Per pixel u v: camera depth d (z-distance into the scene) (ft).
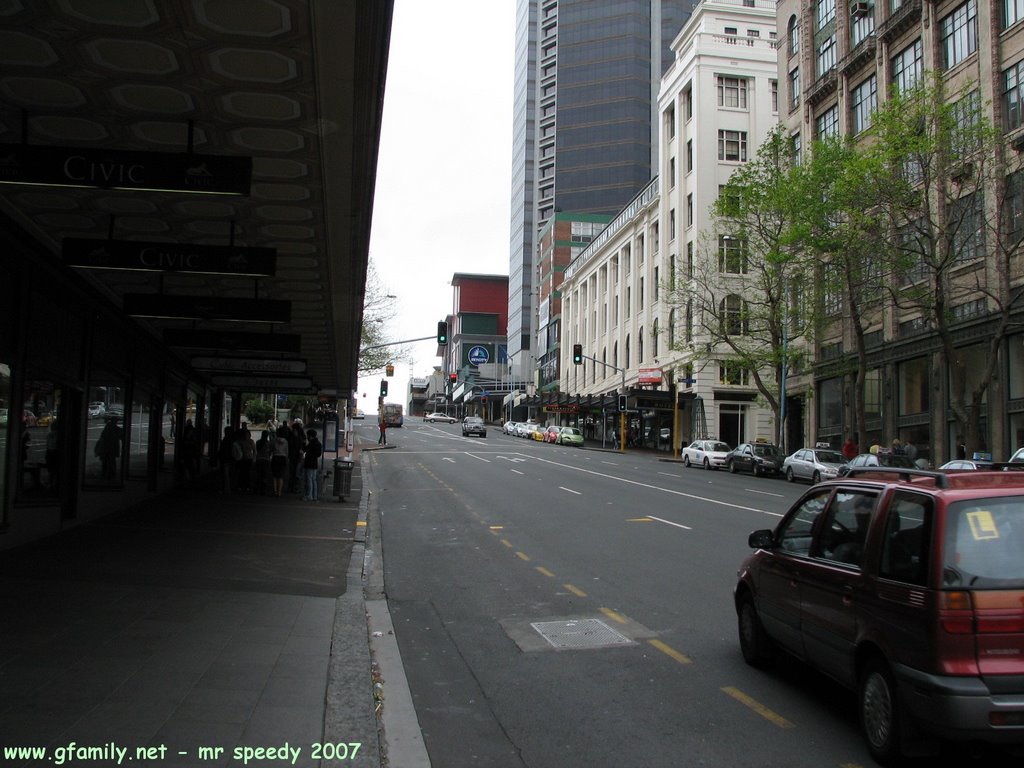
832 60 131.75
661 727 18.35
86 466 48.42
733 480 105.29
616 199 352.49
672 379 186.29
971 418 80.69
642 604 31.30
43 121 25.68
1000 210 79.30
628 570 38.58
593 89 360.89
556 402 258.37
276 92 23.32
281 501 66.80
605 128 357.82
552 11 401.70
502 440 230.07
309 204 32.68
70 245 31.94
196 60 21.58
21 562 34.50
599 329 252.62
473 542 47.96
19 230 35.76
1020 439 90.48
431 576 37.42
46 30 20.04
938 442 102.12
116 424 55.01
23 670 19.74
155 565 35.45
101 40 20.58
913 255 91.76
